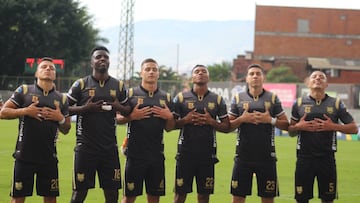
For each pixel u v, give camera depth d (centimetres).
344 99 3719
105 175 984
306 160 1027
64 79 4753
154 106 1015
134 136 1009
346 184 1598
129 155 1011
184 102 1040
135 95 1020
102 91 996
